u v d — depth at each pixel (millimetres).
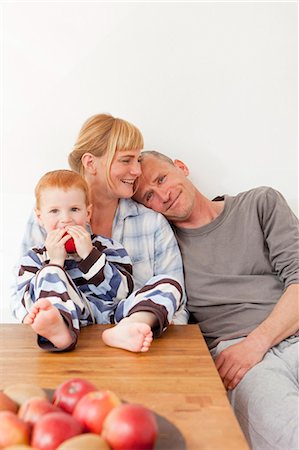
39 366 1126
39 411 771
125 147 1592
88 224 1636
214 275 1647
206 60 1771
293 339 1535
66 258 1487
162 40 1755
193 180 1811
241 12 1767
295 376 1471
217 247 1674
